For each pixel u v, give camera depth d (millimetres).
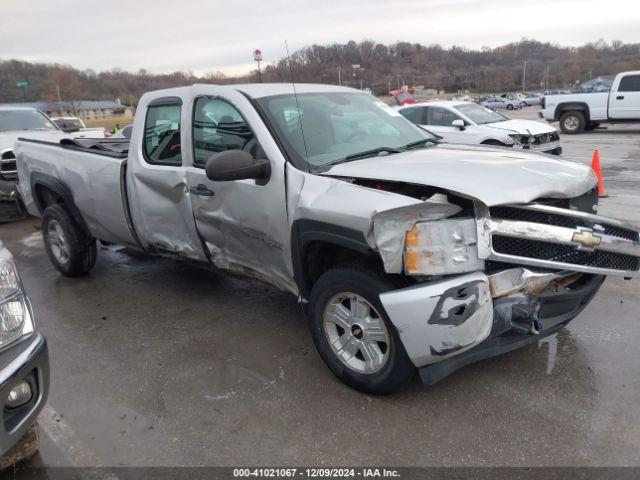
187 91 4121
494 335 2814
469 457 2639
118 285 5477
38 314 4828
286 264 3529
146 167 4379
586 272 2912
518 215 2838
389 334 2947
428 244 2711
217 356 3816
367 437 2836
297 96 3961
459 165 3170
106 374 3668
